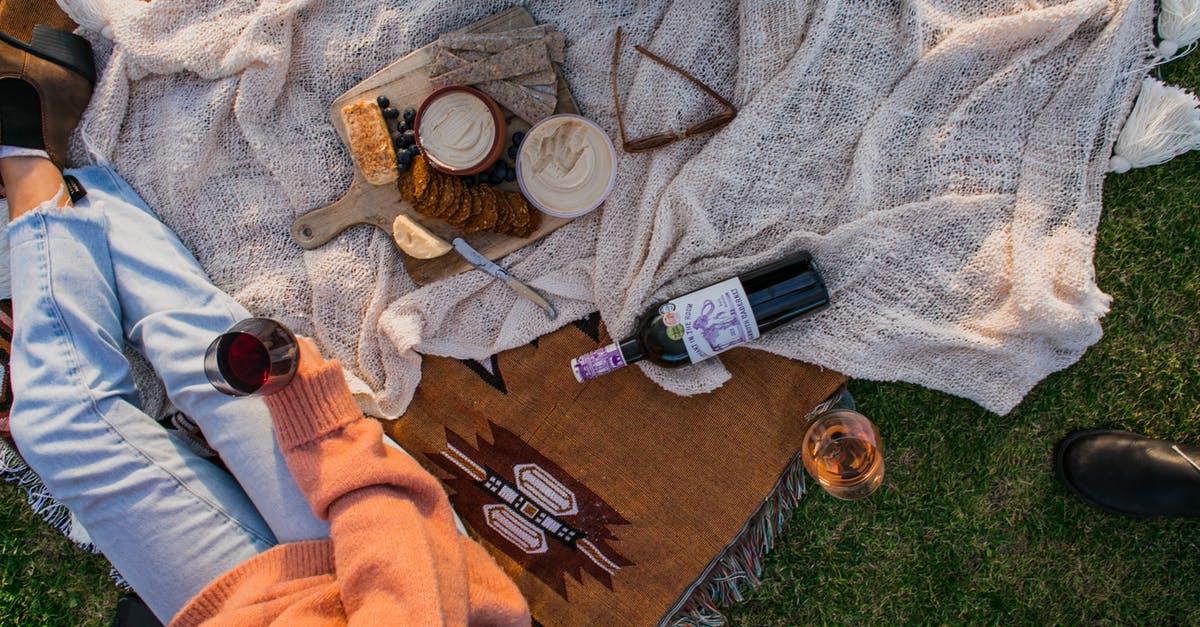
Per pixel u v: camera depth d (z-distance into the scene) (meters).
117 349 1.53
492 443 1.64
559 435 1.64
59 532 1.76
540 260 1.59
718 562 1.68
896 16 1.50
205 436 1.53
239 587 1.35
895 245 1.52
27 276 1.48
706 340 1.42
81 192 1.56
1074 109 1.52
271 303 1.60
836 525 1.73
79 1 1.52
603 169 1.50
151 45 1.54
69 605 1.78
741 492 1.64
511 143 1.54
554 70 1.54
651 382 1.61
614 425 1.63
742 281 1.49
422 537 1.25
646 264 1.50
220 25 1.55
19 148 1.50
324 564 1.38
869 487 1.53
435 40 1.56
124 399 1.54
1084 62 1.49
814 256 1.53
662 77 1.51
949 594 1.74
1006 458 1.70
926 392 1.68
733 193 1.53
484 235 1.57
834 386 1.60
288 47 1.55
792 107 1.51
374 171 1.50
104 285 1.53
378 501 1.27
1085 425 1.69
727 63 1.54
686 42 1.52
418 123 1.47
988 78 1.51
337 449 1.31
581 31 1.54
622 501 1.65
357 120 1.49
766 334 1.56
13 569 1.77
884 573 1.74
